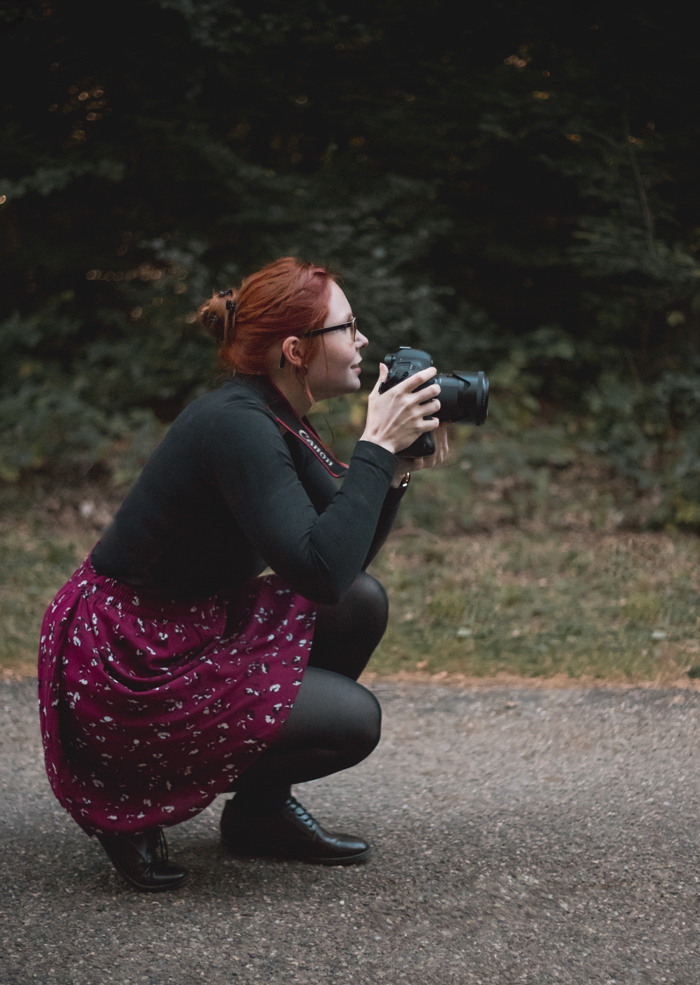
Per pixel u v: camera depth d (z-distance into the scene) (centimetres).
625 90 669
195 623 194
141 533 188
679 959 176
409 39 691
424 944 182
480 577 487
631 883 204
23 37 668
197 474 183
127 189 721
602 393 667
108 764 193
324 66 691
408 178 707
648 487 614
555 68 671
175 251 647
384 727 309
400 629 416
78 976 171
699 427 625
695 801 245
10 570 490
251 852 221
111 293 746
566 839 227
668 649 385
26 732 303
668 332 708
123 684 186
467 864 215
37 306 724
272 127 725
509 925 189
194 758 190
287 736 193
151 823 195
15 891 204
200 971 173
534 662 372
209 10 614
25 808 249
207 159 667
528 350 693
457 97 668
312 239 669
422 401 185
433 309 667
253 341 188
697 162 690
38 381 669
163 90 682
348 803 252
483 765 276
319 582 175
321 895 202
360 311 651
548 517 604
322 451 198
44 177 649
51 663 192
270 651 195
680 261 648
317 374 191
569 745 288
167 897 201
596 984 168
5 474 605
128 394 667
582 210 731
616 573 495
